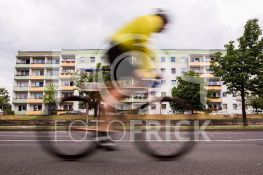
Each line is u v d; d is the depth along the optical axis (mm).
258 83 20906
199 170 3670
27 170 3611
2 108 66125
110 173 3465
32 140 7625
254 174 3461
